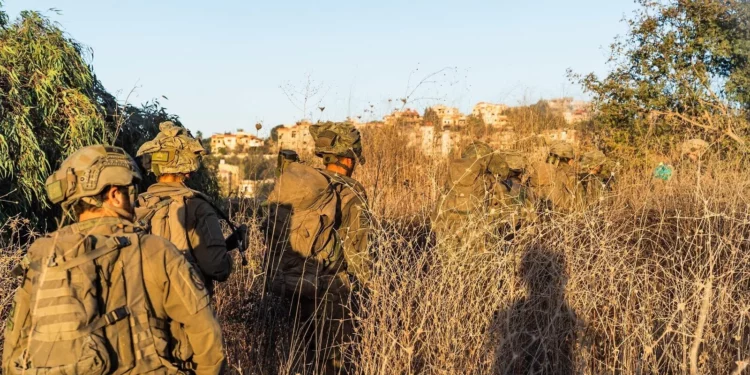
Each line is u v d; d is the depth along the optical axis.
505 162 5.54
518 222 5.08
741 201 5.25
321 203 4.33
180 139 3.73
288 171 4.41
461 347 3.77
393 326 3.76
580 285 4.22
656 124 10.01
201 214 3.63
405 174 8.13
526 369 3.98
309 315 4.39
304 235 4.26
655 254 4.46
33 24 6.73
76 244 2.13
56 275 2.07
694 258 4.43
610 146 10.29
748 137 8.39
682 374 3.62
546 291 4.16
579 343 4.04
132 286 2.20
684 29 10.38
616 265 4.27
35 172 6.19
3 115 6.09
